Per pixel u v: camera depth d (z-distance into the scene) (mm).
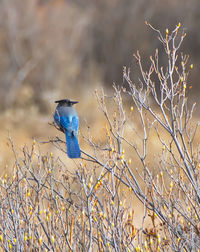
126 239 9258
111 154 11578
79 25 52031
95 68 49438
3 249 9250
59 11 52625
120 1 51688
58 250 8992
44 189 10203
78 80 49125
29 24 50500
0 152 22922
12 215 9391
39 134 35406
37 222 10102
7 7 50344
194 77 36406
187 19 43812
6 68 48375
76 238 9336
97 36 51562
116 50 49281
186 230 10062
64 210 9750
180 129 10938
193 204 10859
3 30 49688
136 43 46531
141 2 48844
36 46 49781
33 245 9242
